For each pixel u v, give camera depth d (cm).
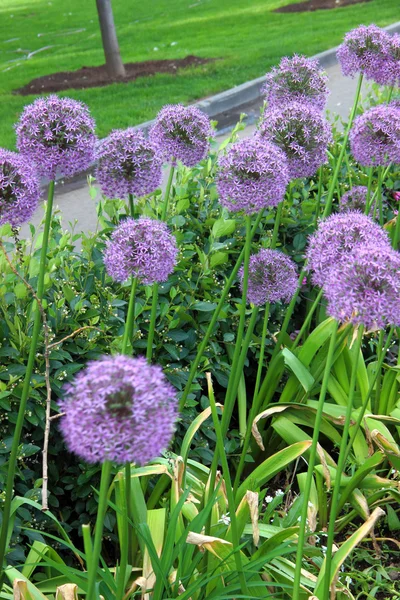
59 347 204
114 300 214
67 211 418
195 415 223
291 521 201
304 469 235
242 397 233
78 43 944
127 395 141
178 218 235
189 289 231
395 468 206
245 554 197
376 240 177
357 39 232
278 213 220
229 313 240
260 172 186
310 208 258
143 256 179
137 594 186
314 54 750
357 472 204
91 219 405
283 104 219
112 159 195
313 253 183
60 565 173
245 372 246
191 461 210
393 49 236
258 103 638
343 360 227
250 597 174
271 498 215
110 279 221
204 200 256
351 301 159
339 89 646
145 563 183
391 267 161
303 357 225
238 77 679
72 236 237
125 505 171
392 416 222
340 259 172
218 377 230
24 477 196
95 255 225
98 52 867
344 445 167
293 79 230
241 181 188
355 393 228
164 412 142
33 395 197
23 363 202
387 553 214
